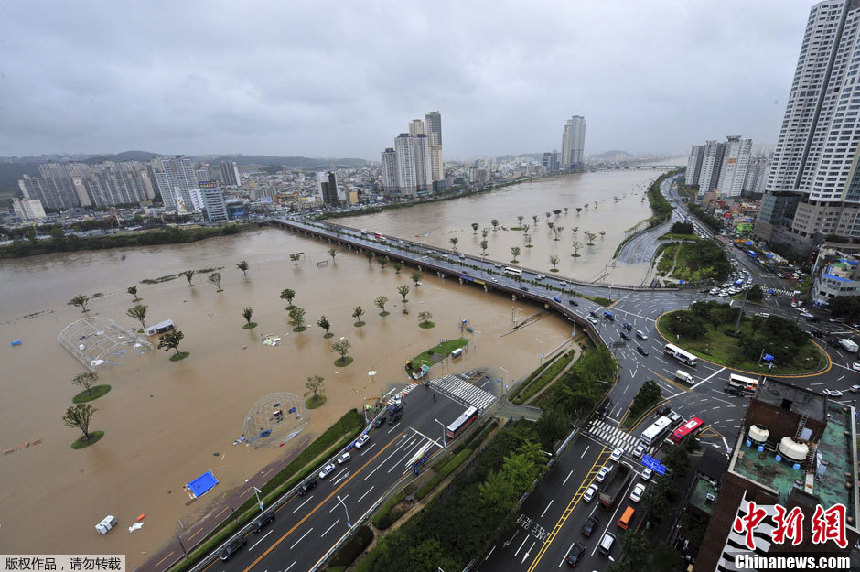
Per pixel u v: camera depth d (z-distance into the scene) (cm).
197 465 11019
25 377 16000
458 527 7750
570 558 7456
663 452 9981
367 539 8231
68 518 9638
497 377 14150
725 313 16138
